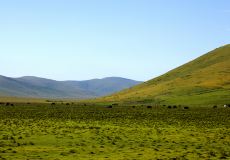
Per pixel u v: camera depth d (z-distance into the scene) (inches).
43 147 1620.3
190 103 7190.0
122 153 1487.5
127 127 2655.0
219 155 1462.8
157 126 2783.0
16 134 2060.8
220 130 2534.5
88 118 3597.4
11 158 1294.3
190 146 1747.0
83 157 1368.1
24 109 5177.2
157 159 1337.4
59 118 3528.5
